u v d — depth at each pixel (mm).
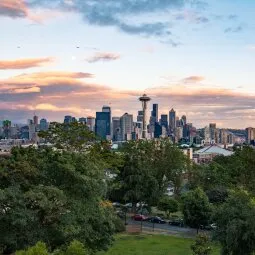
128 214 98125
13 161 49250
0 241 43625
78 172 50000
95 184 50625
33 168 49219
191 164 121750
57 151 56156
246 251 51562
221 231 52844
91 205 50562
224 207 53094
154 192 94625
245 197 53719
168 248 67375
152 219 90625
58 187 49469
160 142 110125
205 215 77188
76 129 88500
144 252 64500
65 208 47562
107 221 51844
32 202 44406
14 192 44312
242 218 51562
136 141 108625
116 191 94688
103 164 77000
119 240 72875
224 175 115125
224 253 52469
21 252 32188
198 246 49625
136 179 92875
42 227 45156
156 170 106750
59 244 46156
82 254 33406
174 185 115625
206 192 101500
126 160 95000
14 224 42500
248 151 101188
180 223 86875
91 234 49656
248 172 97688
